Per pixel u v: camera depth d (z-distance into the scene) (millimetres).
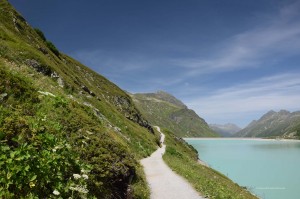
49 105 14008
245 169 103875
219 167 109000
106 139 15062
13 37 46625
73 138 12859
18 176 8055
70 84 46375
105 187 12539
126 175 14594
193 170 36469
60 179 9398
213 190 23031
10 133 9555
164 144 84125
